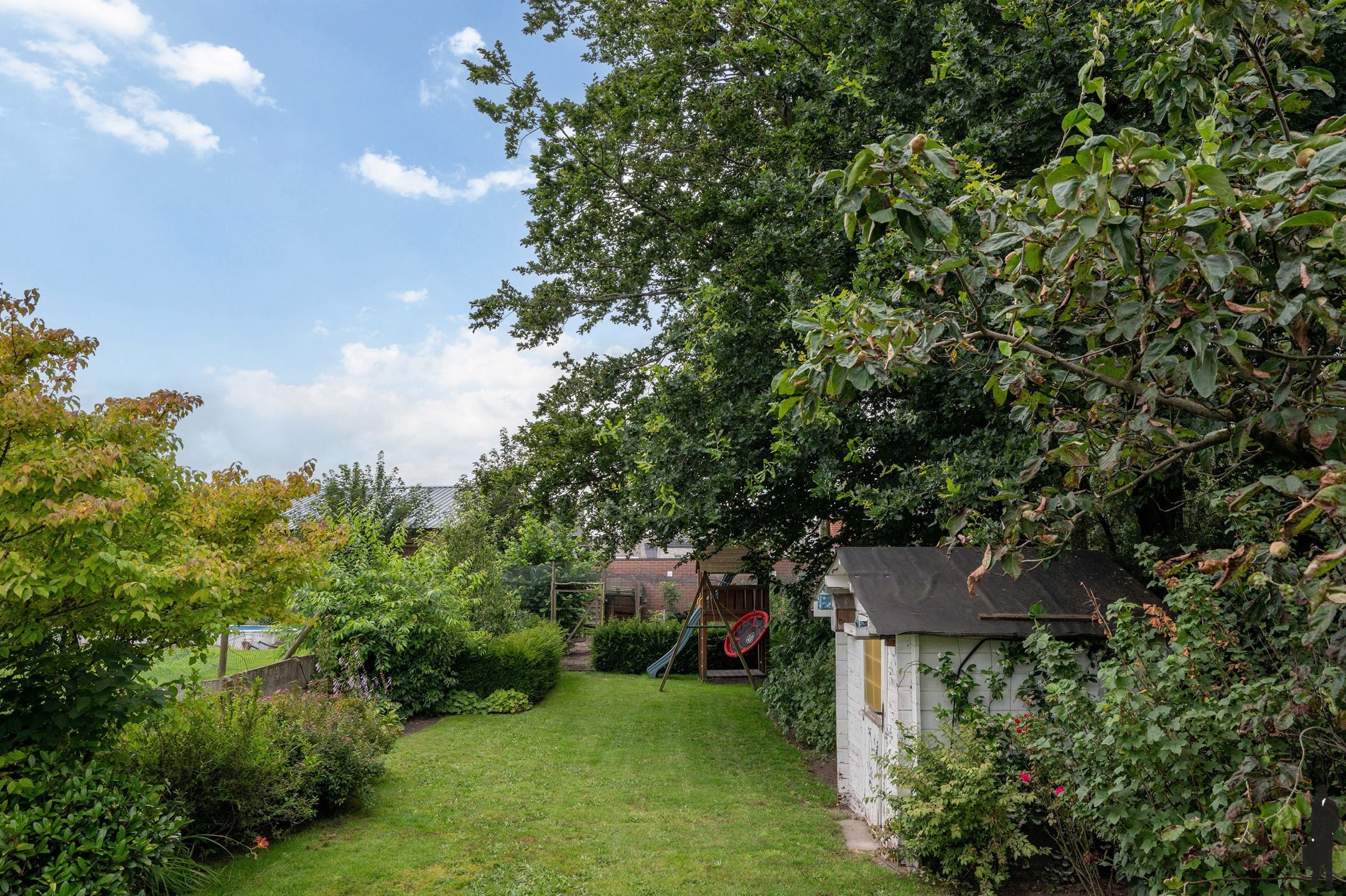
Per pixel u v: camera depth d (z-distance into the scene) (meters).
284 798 6.80
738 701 15.37
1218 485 5.61
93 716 4.87
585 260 14.34
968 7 9.31
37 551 4.48
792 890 5.91
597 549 13.70
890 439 9.51
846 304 3.52
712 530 11.20
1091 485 3.71
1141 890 4.96
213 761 6.25
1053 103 8.23
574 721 13.05
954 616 6.63
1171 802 4.52
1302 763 3.09
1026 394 3.81
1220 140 3.13
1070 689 5.37
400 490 20.62
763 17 10.49
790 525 11.89
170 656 5.97
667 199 13.31
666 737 11.87
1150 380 3.28
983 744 6.04
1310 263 2.69
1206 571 3.11
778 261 10.03
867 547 8.91
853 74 9.16
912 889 5.91
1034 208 3.22
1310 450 2.96
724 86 12.07
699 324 10.23
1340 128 2.53
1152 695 4.63
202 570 4.95
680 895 5.84
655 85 11.99
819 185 2.89
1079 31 8.08
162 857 5.25
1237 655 4.60
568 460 12.97
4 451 4.48
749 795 8.77
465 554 17.56
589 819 7.76
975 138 8.07
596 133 12.87
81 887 4.34
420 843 6.88
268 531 6.50
